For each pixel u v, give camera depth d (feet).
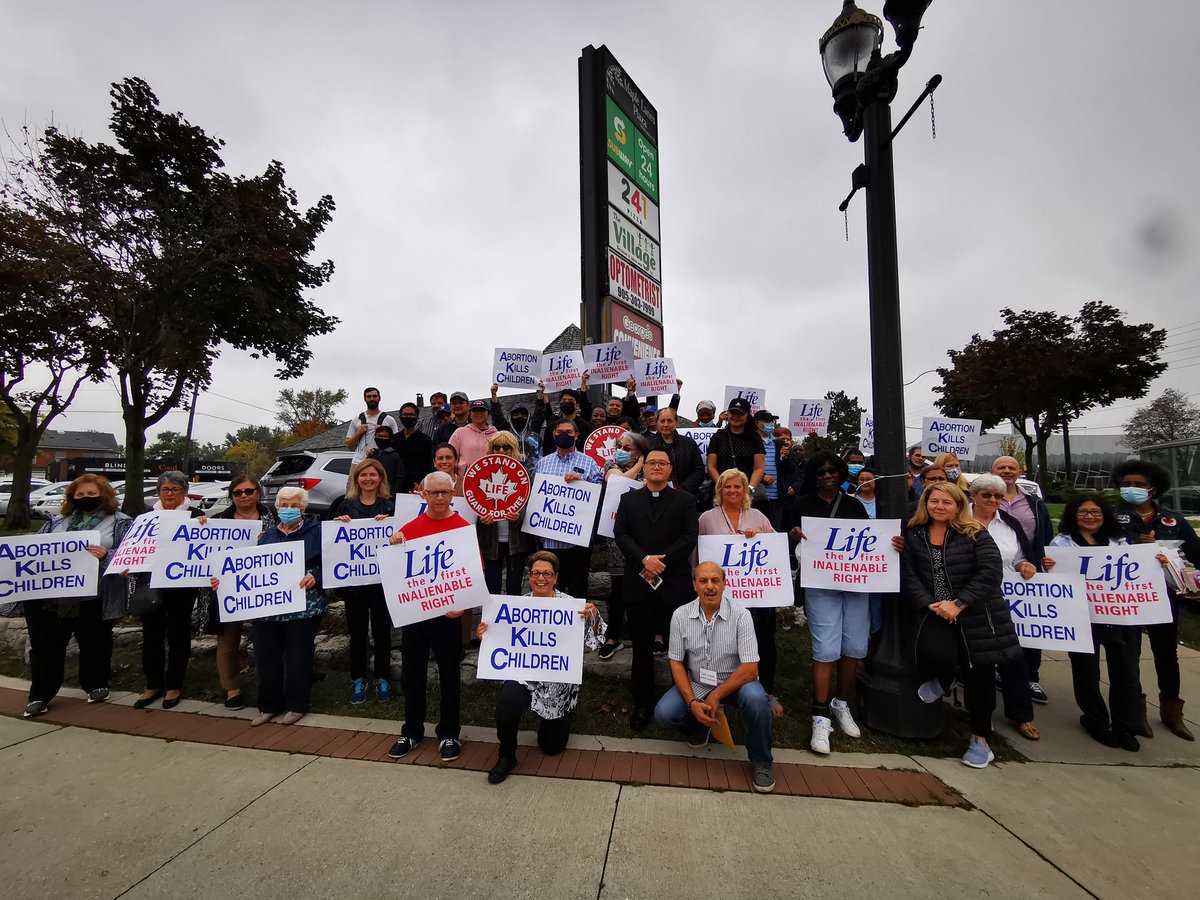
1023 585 12.85
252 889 7.95
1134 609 12.47
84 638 14.78
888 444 13.09
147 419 55.83
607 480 15.98
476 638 16.81
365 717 13.75
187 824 9.43
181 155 51.16
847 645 12.66
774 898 7.75
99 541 14.66
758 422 20.93
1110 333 61.82
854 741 12.41
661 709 11.80
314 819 9.55
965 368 69.15
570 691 11.68
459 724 12.19
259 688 13.55
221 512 16.76
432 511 11.90
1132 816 9.73
